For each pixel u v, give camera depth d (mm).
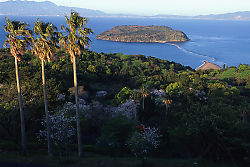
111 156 16797
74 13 21328
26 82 41969
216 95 32219
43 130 28875
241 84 83625
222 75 119500
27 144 24156
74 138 28172
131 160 15258
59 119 26625
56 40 22938
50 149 21500
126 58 134500
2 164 14484
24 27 22266
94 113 19125
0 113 27734
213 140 12844
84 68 64938
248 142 12867
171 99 34469
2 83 47062
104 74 59469
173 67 129625
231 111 17969
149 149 19719
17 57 22375
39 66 62906
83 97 31922
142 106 32031
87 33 21516
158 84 66500
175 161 12297
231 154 12320
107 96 34062
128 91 37125
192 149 12703
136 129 20078
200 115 16953
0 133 22031
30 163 14828
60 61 71000
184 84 61250
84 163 14516
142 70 110062
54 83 42156
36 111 31703
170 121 16016
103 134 16641
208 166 11398
